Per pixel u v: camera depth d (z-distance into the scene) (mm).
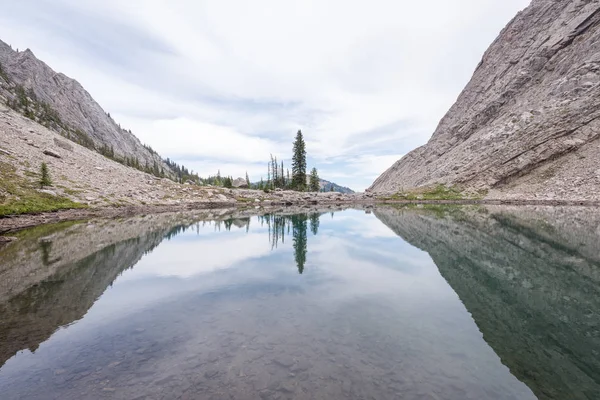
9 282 12977
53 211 40531
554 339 7574
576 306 9742
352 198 103000
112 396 5426
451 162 112250
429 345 7266
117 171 80312
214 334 7938
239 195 90938
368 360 6566
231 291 11758
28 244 21531
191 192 80500
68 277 13742
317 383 5719
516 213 43562
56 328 8422
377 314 9258
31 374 6156
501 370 6238
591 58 88375
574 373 6148
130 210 53875
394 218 41094
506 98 115500
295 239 24688
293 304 10227
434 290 11594
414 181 129625
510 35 135500
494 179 88625
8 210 33938
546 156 81375
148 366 6398
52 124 167250
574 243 20078
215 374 6062
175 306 10141
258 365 6379
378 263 16188
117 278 13672
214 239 24844
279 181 128500
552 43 108500
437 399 5301
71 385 5773
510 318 8906
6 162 50250
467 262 15914
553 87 94562
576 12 106562
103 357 6809
